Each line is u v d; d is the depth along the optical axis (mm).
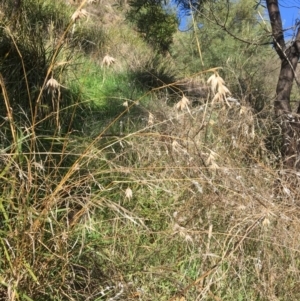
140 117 3861
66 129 3326
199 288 2299
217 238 2627
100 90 4441
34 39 3869
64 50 4102
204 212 2725
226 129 3443
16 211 2217
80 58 4797
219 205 2707
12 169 2328
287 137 3725
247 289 2492
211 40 7500
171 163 2977
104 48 5863
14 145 2283
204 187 2771
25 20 4270
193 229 2598
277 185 3117
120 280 2277
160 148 3180
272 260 2564
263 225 2533
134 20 6582
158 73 6047
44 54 3758
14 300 1980
